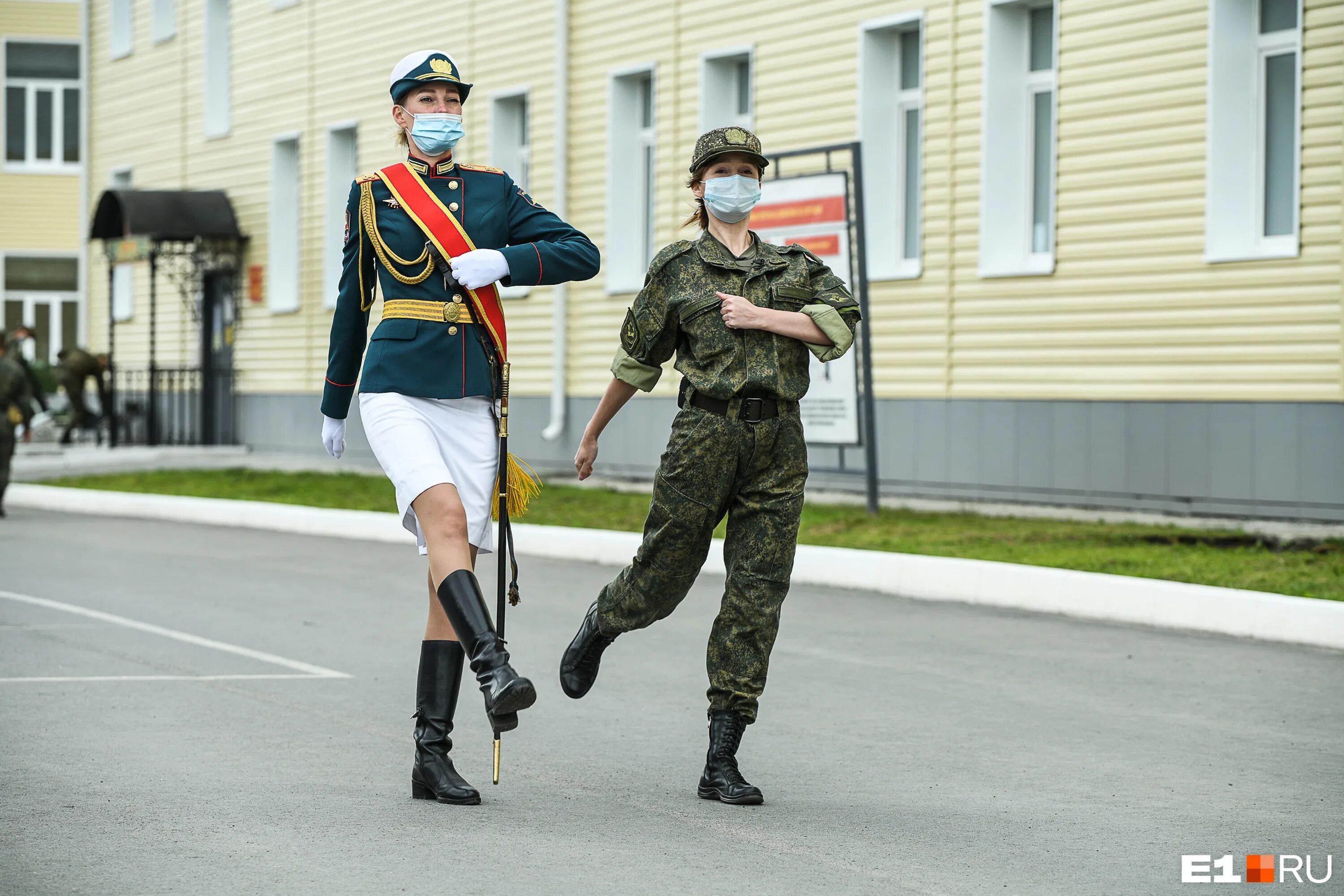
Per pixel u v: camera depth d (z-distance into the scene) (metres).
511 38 42.97
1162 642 18.69
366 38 48.00
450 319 10.45
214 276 55.16
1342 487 25.91
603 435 39.62
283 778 11.75
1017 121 31.31
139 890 8.84
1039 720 14.35
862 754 12.88
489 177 10.84
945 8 32.03
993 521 28.72
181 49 57.22
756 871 9.41
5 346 36.78
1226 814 10.98
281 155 52.25
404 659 17.50
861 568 23.47
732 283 10.87
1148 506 28.53
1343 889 9.23
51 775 11.73
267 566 26.72
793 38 35.22
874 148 33.88
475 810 10.84
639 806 11.02
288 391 51.19
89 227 56.22
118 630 19.47
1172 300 28.20
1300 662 17.41
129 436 56.34
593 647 11.52
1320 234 26.23
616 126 40.03
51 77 73.75
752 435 10.83
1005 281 30.91
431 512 10.22
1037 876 9.38
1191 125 28.00
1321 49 26.16
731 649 11.09
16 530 33.47
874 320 33.31
